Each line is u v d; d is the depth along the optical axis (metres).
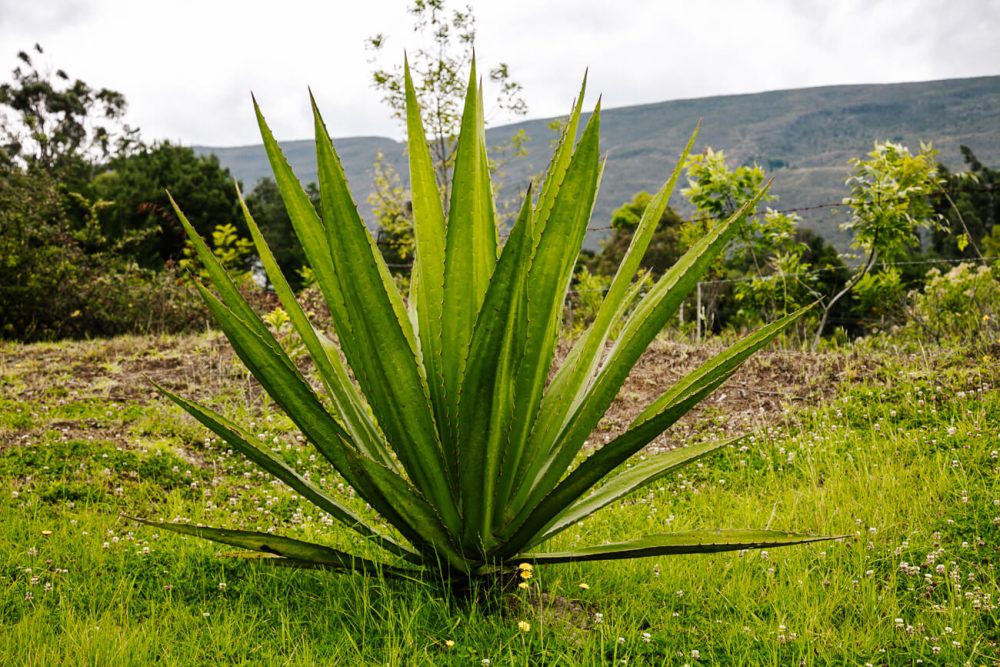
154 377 8.01
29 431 6.04
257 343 3.08
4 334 10.96
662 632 3.20
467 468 3.07
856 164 8.21
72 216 25.22
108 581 3.55
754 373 7.52
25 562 3.77
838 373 7.13
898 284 9.10
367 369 3.12
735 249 9.26
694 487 5.51
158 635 3.11
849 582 3.61
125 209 26.25
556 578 3.84
